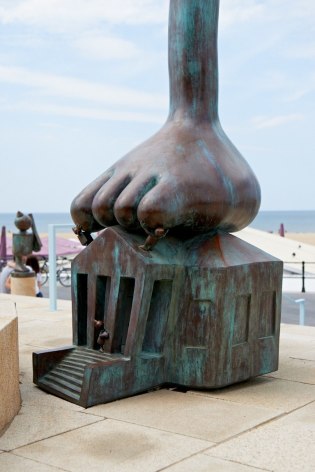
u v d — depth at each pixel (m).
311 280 17.61
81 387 4.50
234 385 4.97
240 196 4.92
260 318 4.96
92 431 3.96
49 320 8.29
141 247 4.71
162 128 5.18
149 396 4.68
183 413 4.29
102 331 4.89
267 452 3.61
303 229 153.00
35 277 13.09
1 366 3.93
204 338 4.70
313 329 7.62
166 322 4.80
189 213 4.69
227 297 4.67
